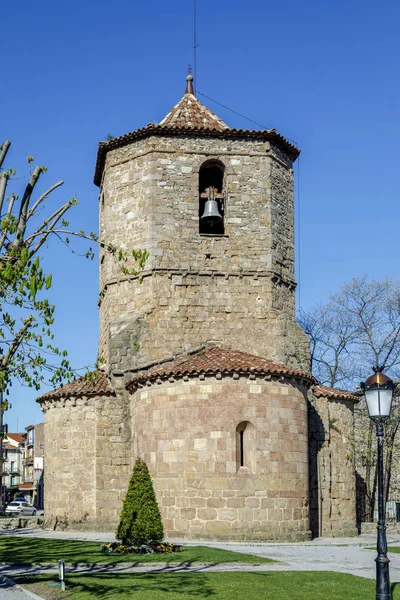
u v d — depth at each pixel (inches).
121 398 1286.9
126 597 648.4
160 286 1326.3
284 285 1387.8
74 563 848.9
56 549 979.3
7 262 708.7
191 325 1321.4
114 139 1398.9
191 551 947.3
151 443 1154.7
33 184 783.7
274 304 1353.3
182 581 725.3
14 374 785.6
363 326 2183.8
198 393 1126.4
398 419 1953.7
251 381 1131.3
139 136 1376.7
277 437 1129.4
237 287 1344.7
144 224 1349.7
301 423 1168.2
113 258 1380.4
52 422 1321.4
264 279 1353.3
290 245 1416.1
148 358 1301.7
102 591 679.1
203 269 1339.8
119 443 1274.6
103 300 1449.3
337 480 1358.3
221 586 695.7
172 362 1263.5
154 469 1141.7
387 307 2139.5
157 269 1326.3
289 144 1434.5
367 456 1959.9
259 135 1389.0
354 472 1403.8
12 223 744.3
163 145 1368.1
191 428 1119.0
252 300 1344.7
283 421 1139.9
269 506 1105.4
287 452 1135.6
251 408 1122.0
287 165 1446.9
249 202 1374.3
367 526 1438.2
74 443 1284.4
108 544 969.5
